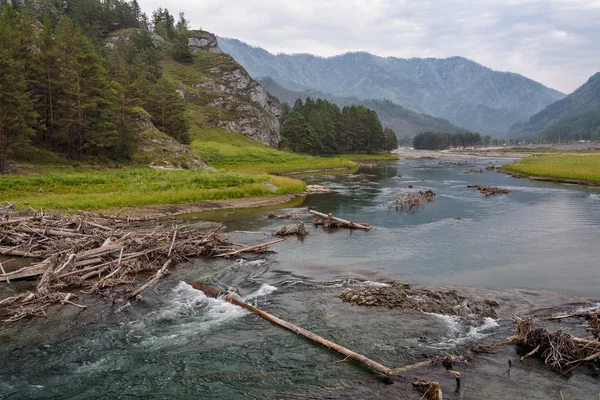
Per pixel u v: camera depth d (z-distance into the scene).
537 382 10.13
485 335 12.62
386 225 31.41
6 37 56.72
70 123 59.88
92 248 20.47
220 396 9.76
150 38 178.88
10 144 49.28
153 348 12.05
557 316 13.91
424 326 13.24
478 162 129.25
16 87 50.31
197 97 150.25
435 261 21.45
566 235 27.39
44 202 35.31
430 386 9.22
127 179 50.44
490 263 21.02
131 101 82.12
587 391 9.76
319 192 52.91
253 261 21.52
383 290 16.23
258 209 39.94
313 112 163.25
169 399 9.66
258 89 185.12
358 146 169.62
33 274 17.62
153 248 20.84
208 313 14.62
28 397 9.70
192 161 79.19
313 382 10.27
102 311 14.67
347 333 12.80
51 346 12.12
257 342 12.38
